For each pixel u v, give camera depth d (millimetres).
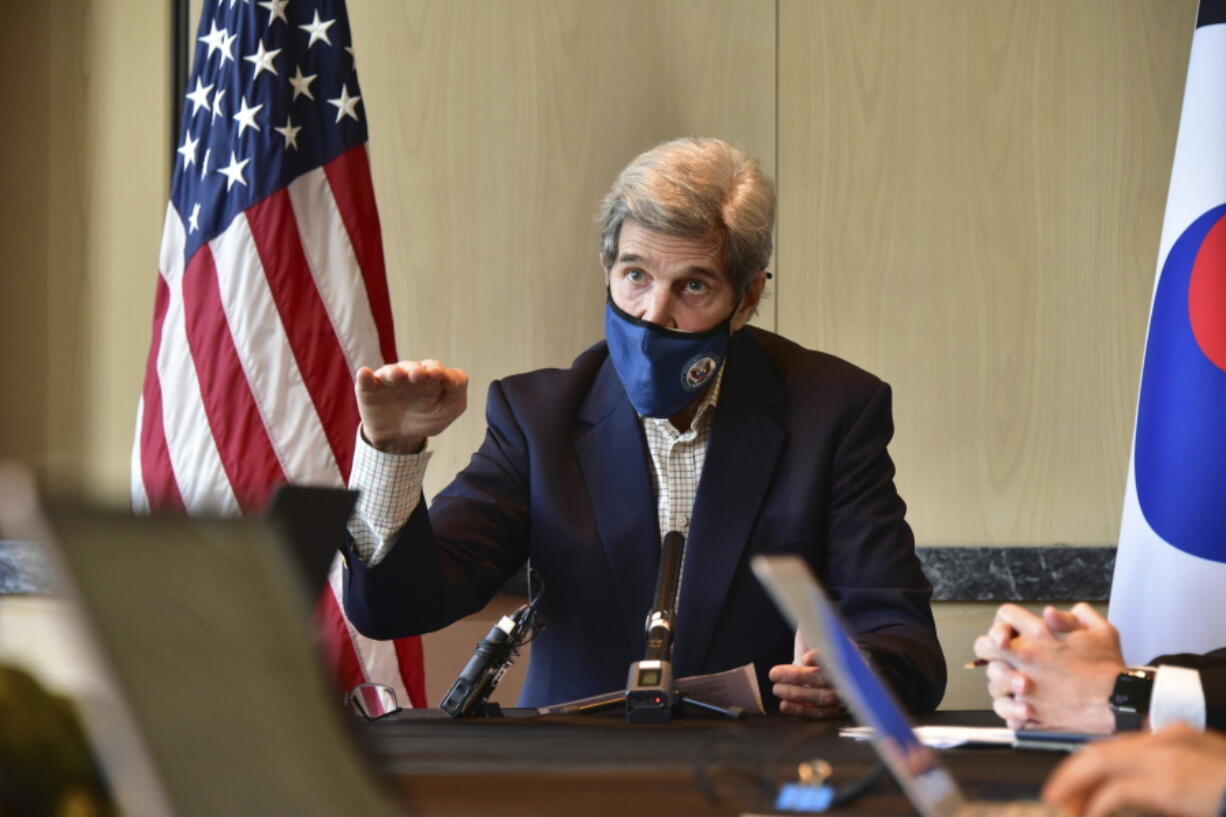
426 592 4102
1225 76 5996
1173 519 5805
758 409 4551
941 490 7086
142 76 7188
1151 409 5953
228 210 6297
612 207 4410
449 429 7180
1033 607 6891
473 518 4520
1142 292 7074
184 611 1448
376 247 6418
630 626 4363
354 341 6246
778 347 4855
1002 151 7109
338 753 1491
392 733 3104
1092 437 7055
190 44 7219
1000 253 7102
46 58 7203
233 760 1409
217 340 6188
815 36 7164
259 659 1487
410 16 7262
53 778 1436
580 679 4391
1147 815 1815
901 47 7148
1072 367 7070
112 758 1401
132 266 7176
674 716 3463
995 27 7137
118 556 1425
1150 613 5828
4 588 5770
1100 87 7109
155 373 6316
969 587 6875
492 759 2631
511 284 7203
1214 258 5863
